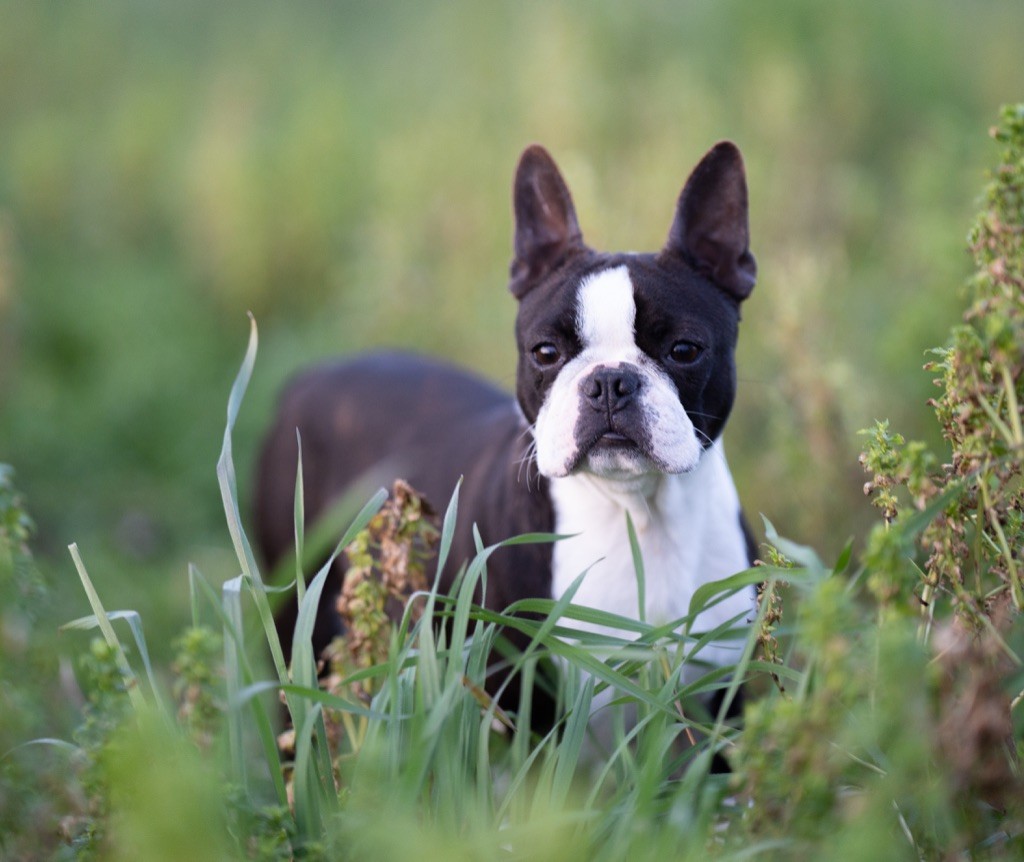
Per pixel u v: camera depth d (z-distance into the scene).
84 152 18.41
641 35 16.41
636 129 13.95
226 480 5.11
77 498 11.66
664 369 6.39
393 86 18.98
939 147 12.91
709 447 6.70
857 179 13.43
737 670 4.70
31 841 4.65
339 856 4.34
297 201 14.95
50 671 5.34
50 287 14.93
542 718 6.41
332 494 8.61
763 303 10.59
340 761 5.26
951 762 3.89
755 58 15.80
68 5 23.56
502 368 11.24
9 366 12.43
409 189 13.83
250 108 18.06
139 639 4.84
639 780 4.49
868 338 10.60
